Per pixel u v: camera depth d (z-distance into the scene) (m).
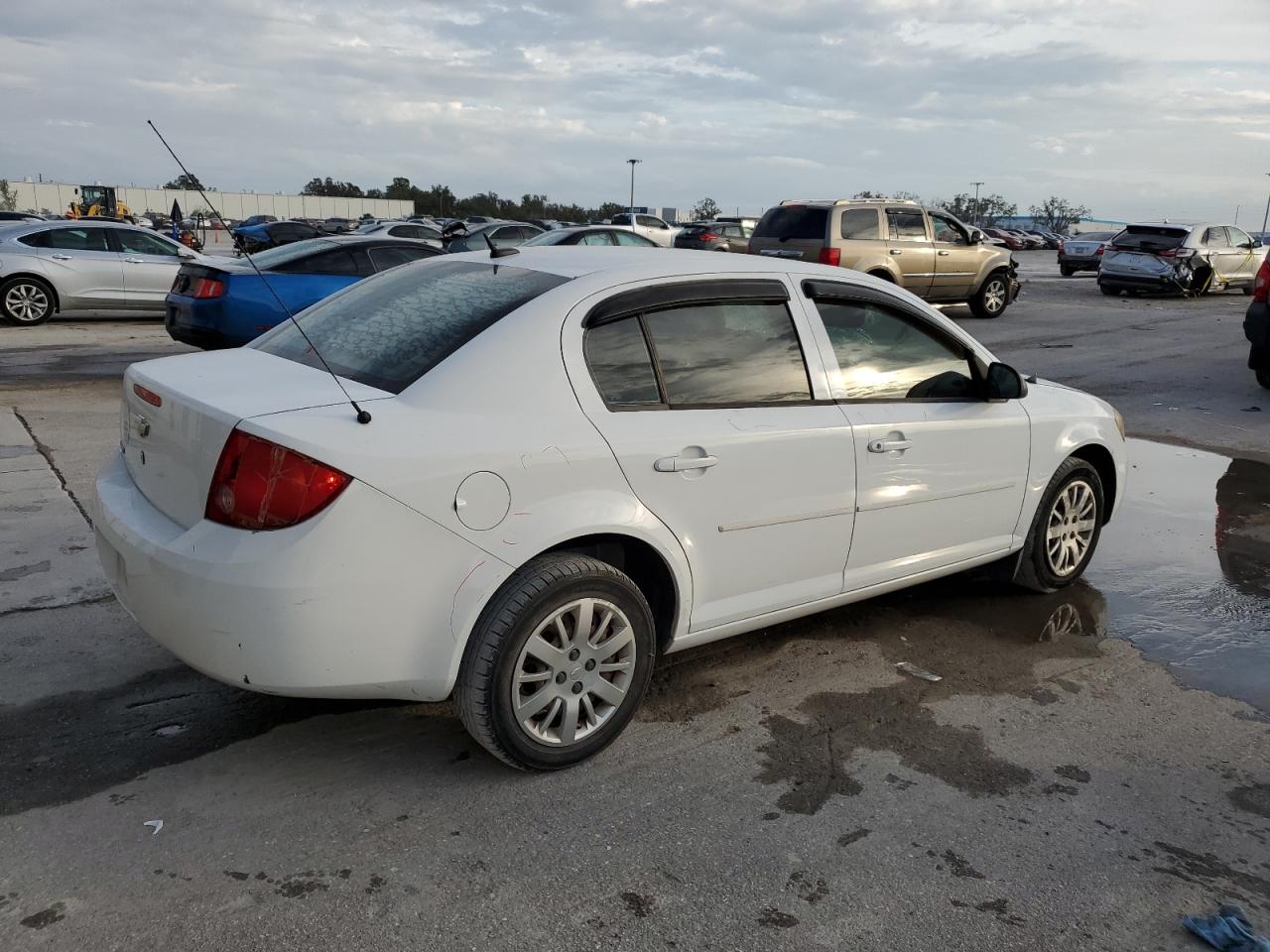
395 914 2.52
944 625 4.55
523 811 2.98
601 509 3.10
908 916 2.59
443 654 2.90
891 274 15.28
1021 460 4.48
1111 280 21.41
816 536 3.74
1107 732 3.60
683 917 2.55
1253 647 4.39
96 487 3.37
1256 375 10.72
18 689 3.61
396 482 2.75
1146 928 2.58
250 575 2.68
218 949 2.38
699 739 3.46
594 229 16.70
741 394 3.54
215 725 3.43
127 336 13.39
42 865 2.66
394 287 3.81
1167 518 6.33
